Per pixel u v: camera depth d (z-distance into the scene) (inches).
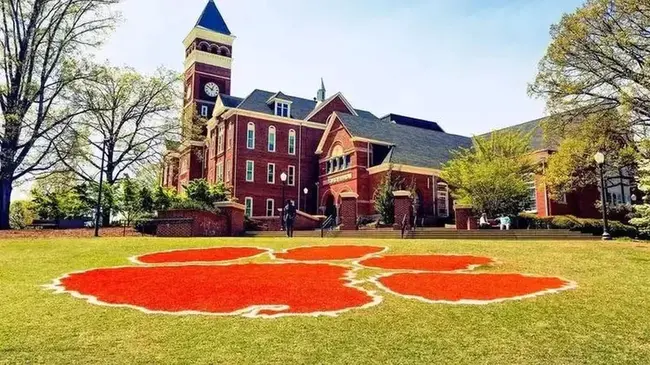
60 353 245.1
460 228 1051.9
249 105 1795.0
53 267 500.4
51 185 1346.0
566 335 276.1
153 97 1465.3
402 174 1501.0
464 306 331.6
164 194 1105.4
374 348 253.4
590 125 1026.1
